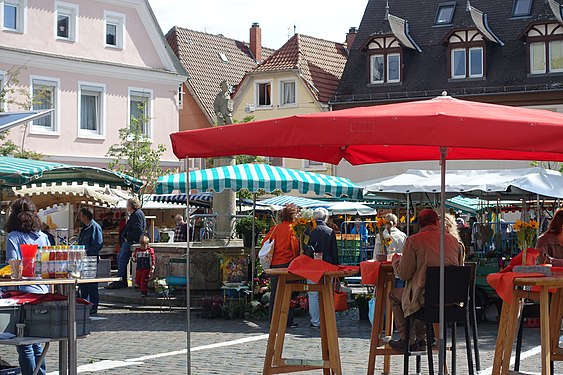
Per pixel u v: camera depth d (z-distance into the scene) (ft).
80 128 139.95
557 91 151.43
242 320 63.21
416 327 37.45
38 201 70.85
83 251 31.78
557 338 36.65
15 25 132.36
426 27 166.61
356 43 171.63
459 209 111.55
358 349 48.52
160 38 152.56
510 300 32.83
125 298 72.64
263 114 176.04
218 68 191.62
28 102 123.54
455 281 33.99
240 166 65.51
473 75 158.10
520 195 90.33
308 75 173.88
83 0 140.87
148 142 136.87
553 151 26.25
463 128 26.11
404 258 34.30
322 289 34.76
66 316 31.35
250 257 67.87
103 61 142.82
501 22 160.45
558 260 36.52
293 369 34.86
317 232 55.11
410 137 26.23
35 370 31.76
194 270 71.20
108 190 73.26
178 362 44.68
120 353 47.65
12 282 29.86
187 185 32.32
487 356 46.68
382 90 164.76
